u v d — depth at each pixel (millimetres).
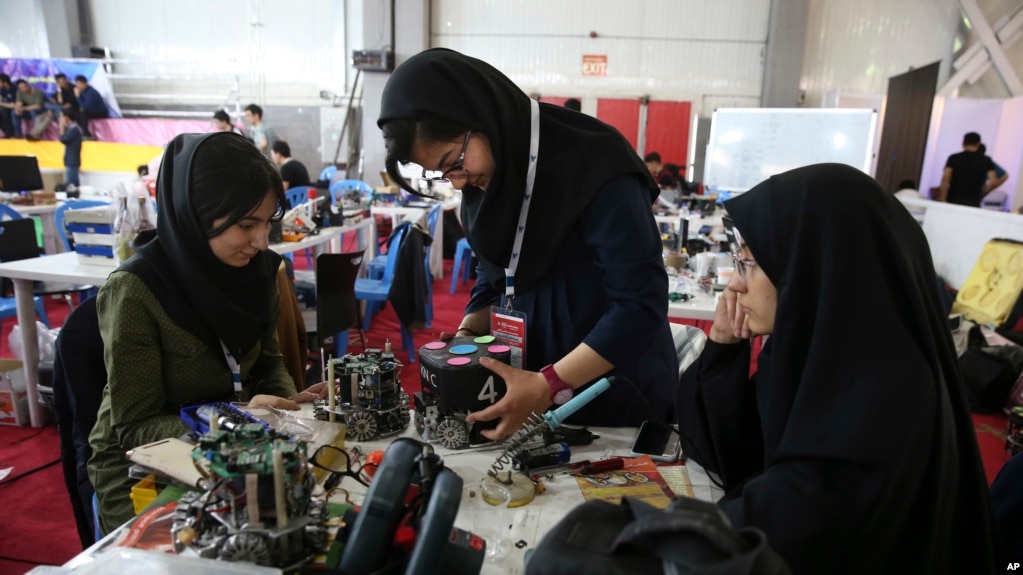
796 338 877
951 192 6145
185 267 1207
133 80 9195
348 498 924
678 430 1147
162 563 698
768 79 8117
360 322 3887
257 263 1360
